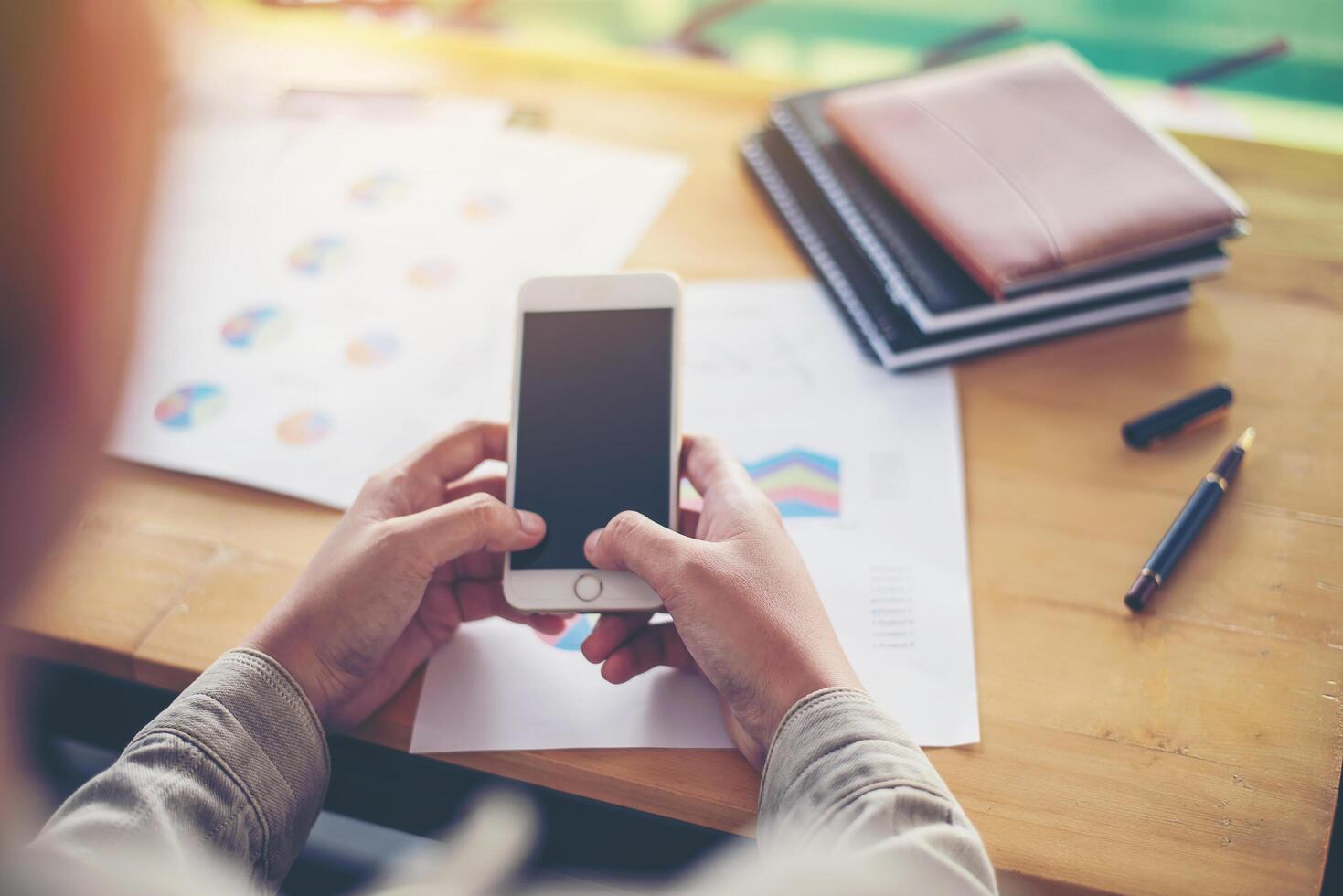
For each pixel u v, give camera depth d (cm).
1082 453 70
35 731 81
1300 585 62
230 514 69
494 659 61
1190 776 54
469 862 75
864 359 77
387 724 58
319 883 97
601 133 98
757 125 98
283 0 111
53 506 21
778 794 48
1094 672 59
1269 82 140
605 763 56
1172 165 78
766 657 51
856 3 154
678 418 63
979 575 64
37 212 18
